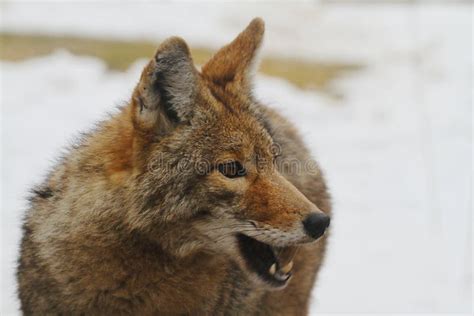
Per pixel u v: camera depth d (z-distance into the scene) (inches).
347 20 1390.3
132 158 277.0
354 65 1130.7
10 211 538.3
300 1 1342.3
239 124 283.6
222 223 278.7
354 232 561.9
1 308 413.7
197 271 288.5
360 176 687.7
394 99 959.6
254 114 294.8
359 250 531.2
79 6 1282.0
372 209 608.7
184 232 277.4
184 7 1333.7
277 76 1031.0
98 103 817.5
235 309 310.8
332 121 864.3
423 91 956.0
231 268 302.7
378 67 1124.5
